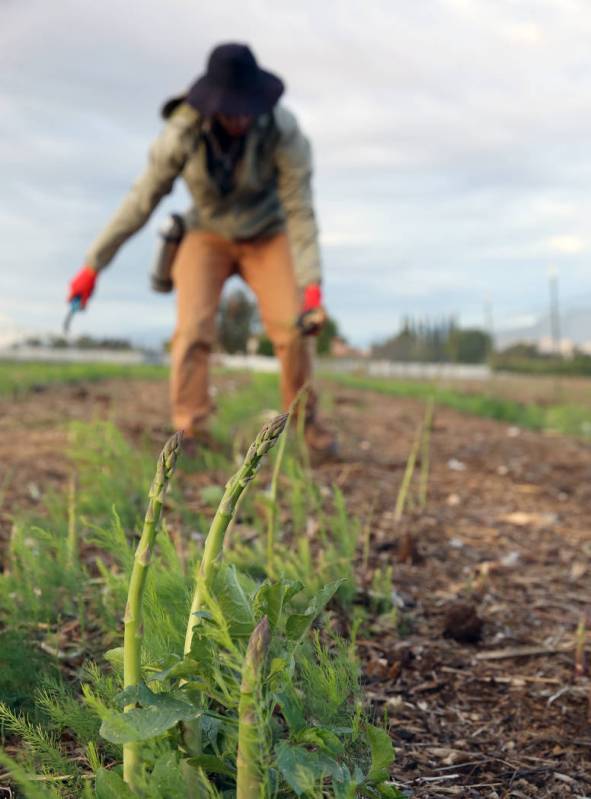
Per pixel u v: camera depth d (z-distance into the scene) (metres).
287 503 3.57
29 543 2.68
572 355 35.41
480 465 5.50
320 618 2.09
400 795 1.07
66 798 1.24
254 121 3.69
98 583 2.32
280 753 0.98
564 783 1.62
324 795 1.12
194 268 4.17
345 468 4.61
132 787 1.02
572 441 7.35
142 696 1.00
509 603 2.74
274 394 8.11
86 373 12.30
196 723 1.05
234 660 1.06
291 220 3.99
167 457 0.97
